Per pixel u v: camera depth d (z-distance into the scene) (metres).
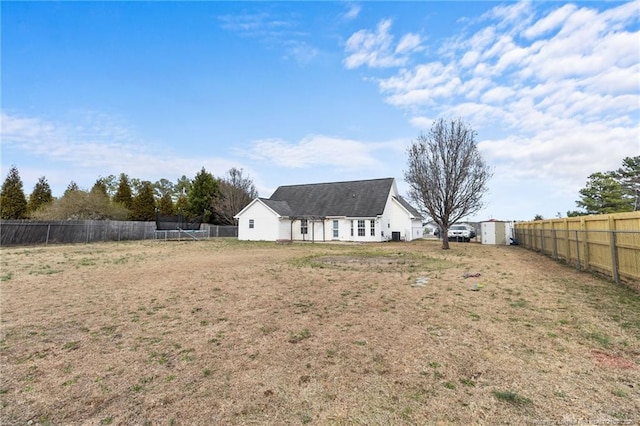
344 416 2.42
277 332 4.43
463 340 4.02
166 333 4.43
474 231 34.34
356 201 28.83
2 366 3.40
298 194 32.50
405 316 5.11
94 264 11.54
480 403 2.56
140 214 37.72
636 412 2.38
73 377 3.14
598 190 28.36
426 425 2.28
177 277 8.84
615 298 5.93
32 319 5.07
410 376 3.08
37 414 2.50
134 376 3.16
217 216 42.44
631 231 6.57
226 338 4.22
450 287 7.32
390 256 14.66
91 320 5.03
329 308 5.65
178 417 2.45
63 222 23.02
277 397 2.73
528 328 4.41
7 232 19.92
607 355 3.45
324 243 25.19
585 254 9.20
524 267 10.34
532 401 2.57
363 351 3.72
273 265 11.30
